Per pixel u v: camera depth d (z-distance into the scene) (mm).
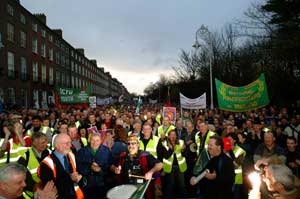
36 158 4766
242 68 31391
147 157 5215
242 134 8117
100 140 5547
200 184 4965
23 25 36750
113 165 5426
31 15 39219
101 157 5457
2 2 30953
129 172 5273
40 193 3766
